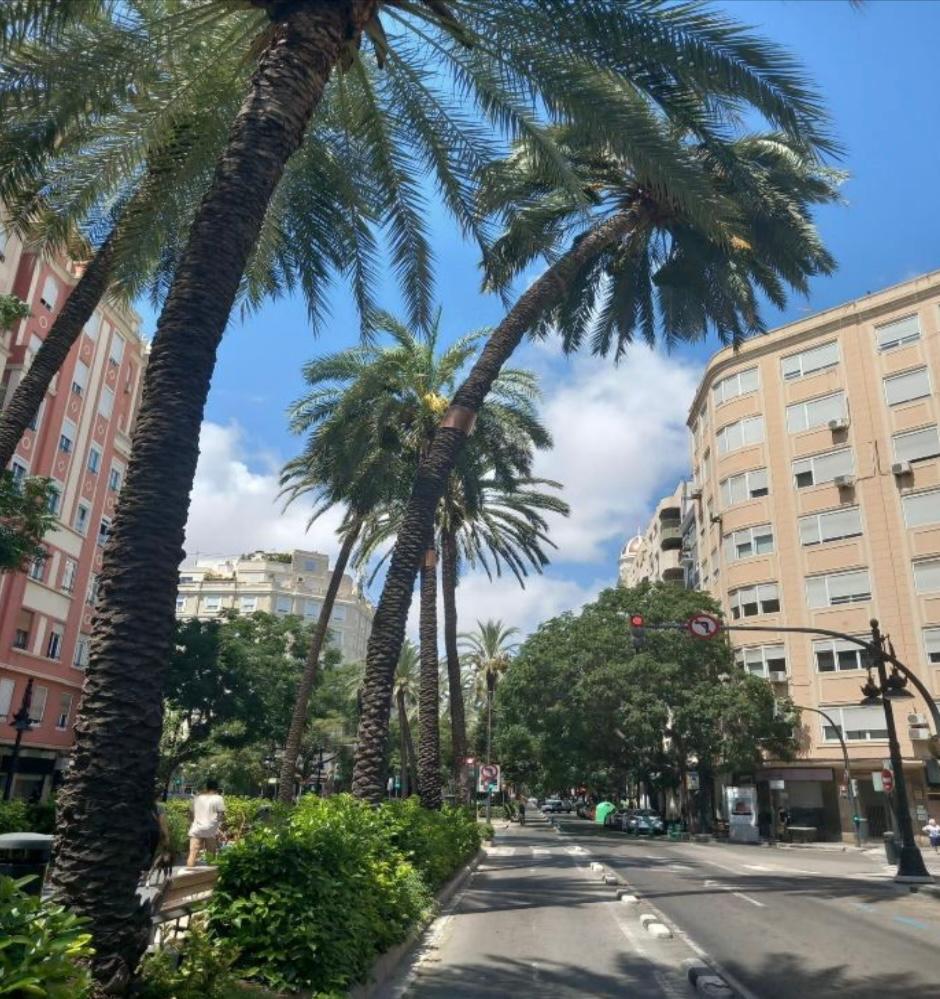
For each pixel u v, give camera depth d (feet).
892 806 133.39
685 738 143.02
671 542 243.40
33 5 25.96
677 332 70.23
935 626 135.03
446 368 80.53
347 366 81.41
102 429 128.47
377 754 41.32
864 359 151.84
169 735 148.36
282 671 137.80
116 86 32.94
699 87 36.11
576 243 53.93
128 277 40.14
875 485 145.59
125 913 15.46
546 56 33.88
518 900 47.21
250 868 20.79
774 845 135.23
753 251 61.41
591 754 152.05
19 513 51.03
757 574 157.89
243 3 30.30
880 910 46.44
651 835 160.76
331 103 38.78
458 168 39.11
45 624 114.42
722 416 171.63
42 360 39.42
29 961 10.17
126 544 17.49
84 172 39.29
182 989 16.08
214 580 336.70
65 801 15.90
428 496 44.62
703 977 26.61
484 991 25.46
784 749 143.23
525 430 85.46
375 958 25.53
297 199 41.86
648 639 144.97
